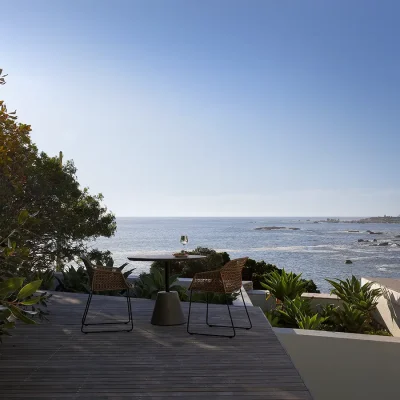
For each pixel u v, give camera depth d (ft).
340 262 131.95
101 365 12.42
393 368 16.07
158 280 24.79
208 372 11.85
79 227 36.11
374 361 16.15
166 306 17.02
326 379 16.31
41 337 15.30
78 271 27.37
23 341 14.80
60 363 12.60
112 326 16.85
